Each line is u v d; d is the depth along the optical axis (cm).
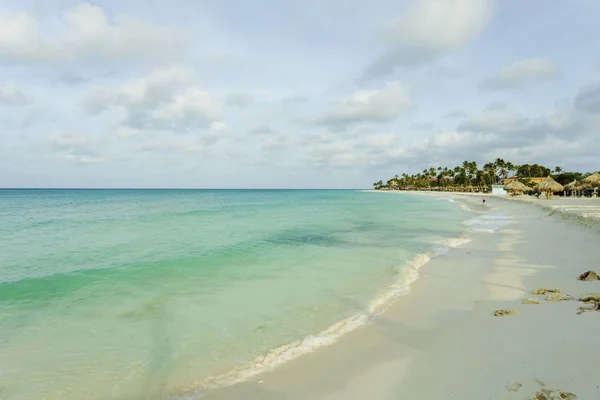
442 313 841
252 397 525
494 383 506
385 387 530
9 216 3519
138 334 752
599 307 775
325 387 541
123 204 6128
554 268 1220
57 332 764
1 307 913
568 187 6988
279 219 3309
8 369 615
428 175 19638
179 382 573
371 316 838
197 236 2156
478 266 1317
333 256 1559
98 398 536
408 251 1662
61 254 1580
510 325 722
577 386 474
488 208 4912
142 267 1342
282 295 1007
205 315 858
